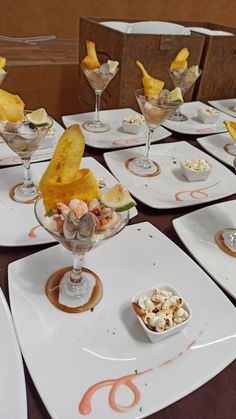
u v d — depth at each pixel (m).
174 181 0.68
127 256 0.48
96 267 0.46
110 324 0.40
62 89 1.25
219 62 1.08
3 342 0.35
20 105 0.58
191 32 1.09
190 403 0.34
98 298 0.42
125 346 0.37
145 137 0.83
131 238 0.51
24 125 0.53
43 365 0.34
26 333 0.37
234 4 1.81
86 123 0.87
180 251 0.50
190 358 0.37
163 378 0.35
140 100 0.66
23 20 1.42
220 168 0.73
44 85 1.21
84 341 0.37
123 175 0.68
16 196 0.58
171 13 1.69
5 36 1.43
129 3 1.57
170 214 0.60
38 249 0.50
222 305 0.42
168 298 0.40
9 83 1.16
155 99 0.65
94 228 0.35
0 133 0.52
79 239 0.35
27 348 0.36
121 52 0.91
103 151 0.78
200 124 0.94
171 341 0.38
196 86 1.12
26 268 0.44
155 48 0.94
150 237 0.52
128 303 0.42
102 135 0.82
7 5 1.37
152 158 0.75
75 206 0.38
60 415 0.30
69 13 1.48
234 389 0.35
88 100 1.13
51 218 0.38
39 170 0.66
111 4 1.53
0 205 0.56
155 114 0.65
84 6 1.49
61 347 0.36
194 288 0.44
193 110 1.02
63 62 1.21
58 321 0.39
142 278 0.45
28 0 1.38
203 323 0.40
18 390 0.31
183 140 0.88
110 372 0.35
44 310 0.40
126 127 0.83
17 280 0.43
